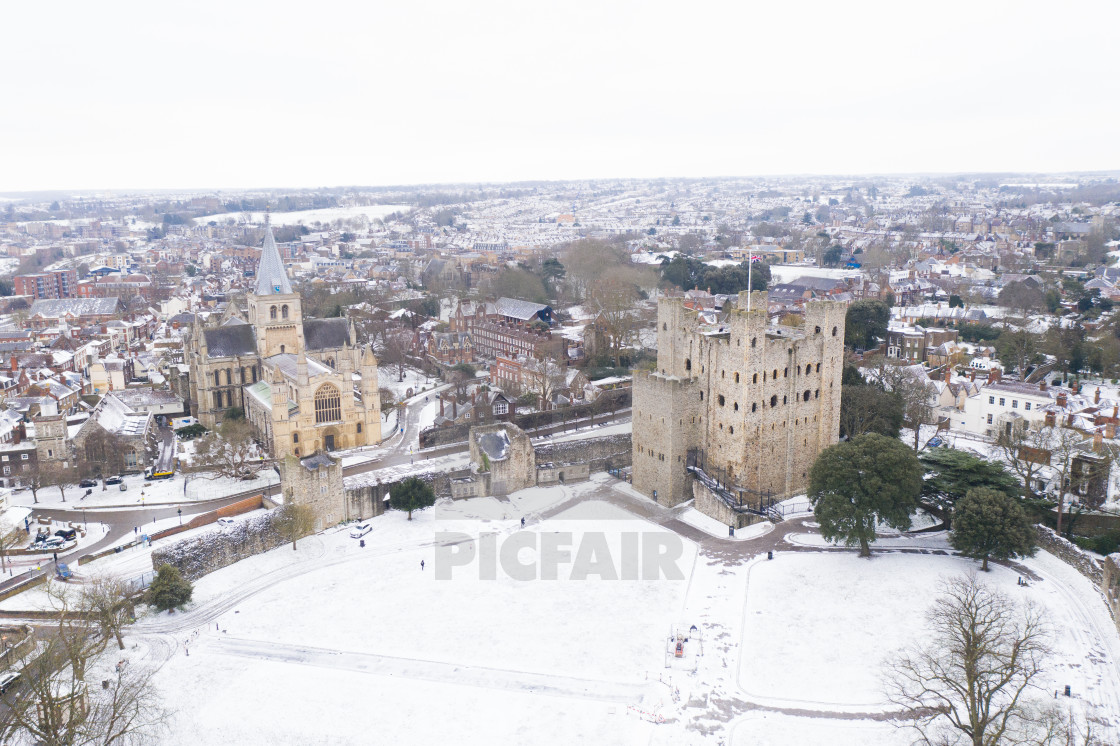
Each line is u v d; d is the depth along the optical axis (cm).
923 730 9025
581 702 9856
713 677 10206
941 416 19338
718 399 15162
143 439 18350
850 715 9394
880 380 18838
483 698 9994
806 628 11131
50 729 8812
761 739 9069
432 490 15462
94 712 9375
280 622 11825
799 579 12438
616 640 11119
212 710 9831
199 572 13125
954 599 11356
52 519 15538
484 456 16562
